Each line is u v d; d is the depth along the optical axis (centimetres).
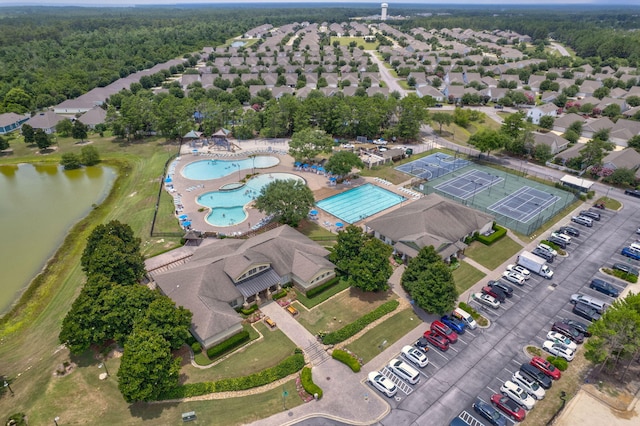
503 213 9425
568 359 5631
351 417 4841
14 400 5162
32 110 17588
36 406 5025
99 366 5559
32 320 6700
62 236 9112
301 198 8431
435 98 19225
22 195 11094
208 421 4800
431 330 6072
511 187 10750
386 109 14338
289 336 6041
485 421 4788
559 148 12938
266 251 7144
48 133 15362
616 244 8294
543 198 10138
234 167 12231
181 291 6291
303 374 5303
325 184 10969
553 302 6725
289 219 8638
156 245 8288
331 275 7231
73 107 17900
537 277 7350
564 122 15125
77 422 4806
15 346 6181
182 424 4766
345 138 14388
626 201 10038
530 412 4934
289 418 4831
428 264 6488
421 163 12312
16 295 7300
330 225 8969
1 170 12731
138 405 5003
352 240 7006
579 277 7338
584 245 8269
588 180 11138
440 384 5284
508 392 5075
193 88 19562
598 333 5156
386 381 5150
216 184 11012
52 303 7012
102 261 6259
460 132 15225
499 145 12156
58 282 7556
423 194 10325
